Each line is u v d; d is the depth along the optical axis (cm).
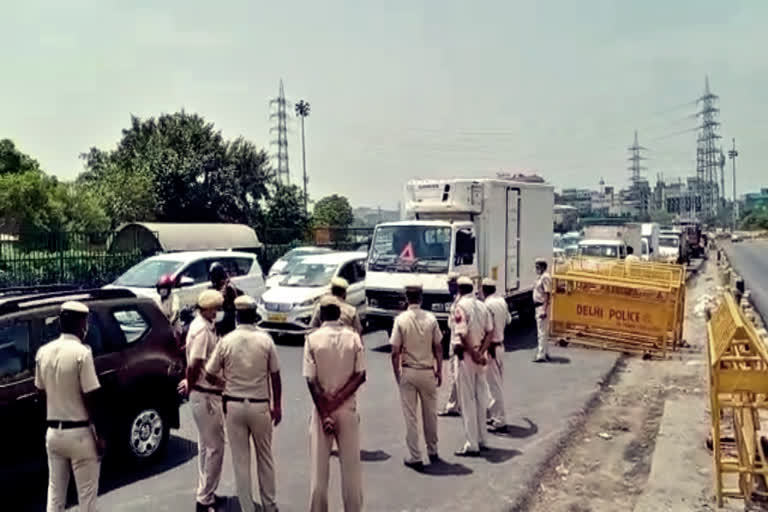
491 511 655
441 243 1518
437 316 1470
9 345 654
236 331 616
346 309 795
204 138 4775
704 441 873
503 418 929
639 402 1123
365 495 691
